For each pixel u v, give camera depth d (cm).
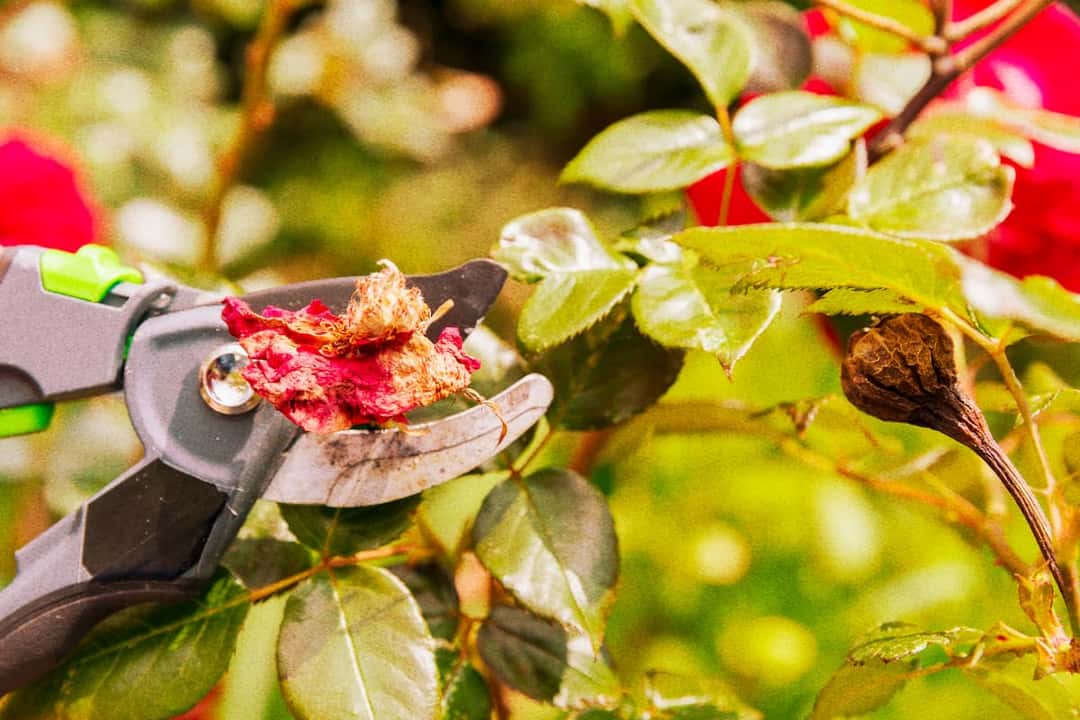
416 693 41
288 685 41
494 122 185
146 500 41
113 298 42
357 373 39
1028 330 39
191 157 114
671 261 43
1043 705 42
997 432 56
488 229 159
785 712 67
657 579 72
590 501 44
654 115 47
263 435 41
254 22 136
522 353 43
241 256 105
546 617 42
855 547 67
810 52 53
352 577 43
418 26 183
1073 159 49
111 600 41
